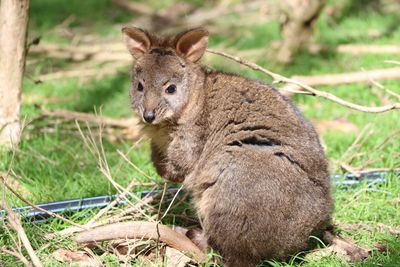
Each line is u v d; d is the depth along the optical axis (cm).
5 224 669
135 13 1560
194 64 723
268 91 688
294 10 1232
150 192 762
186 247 664
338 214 731
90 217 727
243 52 1266
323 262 642
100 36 1402
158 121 702
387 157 851
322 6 1236
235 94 688
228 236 629
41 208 683
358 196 758
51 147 912
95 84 1184
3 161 844
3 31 856
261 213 616
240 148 644
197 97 703
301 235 632
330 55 1238
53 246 665
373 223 712
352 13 1465
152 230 656
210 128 689
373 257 643
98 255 663
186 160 707
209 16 1509
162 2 1616
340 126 971
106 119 1009
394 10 1470
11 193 745
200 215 682
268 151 636
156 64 716
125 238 655
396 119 954
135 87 734
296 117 668
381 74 1060
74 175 822
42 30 1423
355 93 1057
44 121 997
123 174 821
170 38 740
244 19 1491
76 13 1552
